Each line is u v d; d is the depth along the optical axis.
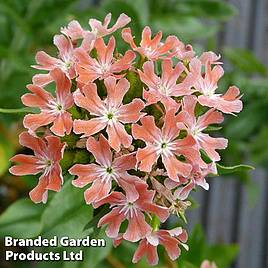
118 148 0.29
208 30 0.51
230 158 0.54
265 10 0.74
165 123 0.29
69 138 0.30
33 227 0.41
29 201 0.42
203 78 0.31
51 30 0.48
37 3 0.48
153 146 0.29
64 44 0.32
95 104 0.29
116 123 0.29
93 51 0.31
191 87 0.31
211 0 0.53
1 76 0.45
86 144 0.30
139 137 0.29
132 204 0.30
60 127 0.30
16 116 0.45
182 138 0.30
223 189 0.76
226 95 0.32
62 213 0.35
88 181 0.29
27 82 0.44
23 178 0.43
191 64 0.31
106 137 0.30
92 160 0.30
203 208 0.76
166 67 0.30
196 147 0.29
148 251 0.32
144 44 0.32
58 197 0.35
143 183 0.29
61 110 0.30
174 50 0.32
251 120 0.54
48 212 0.35
